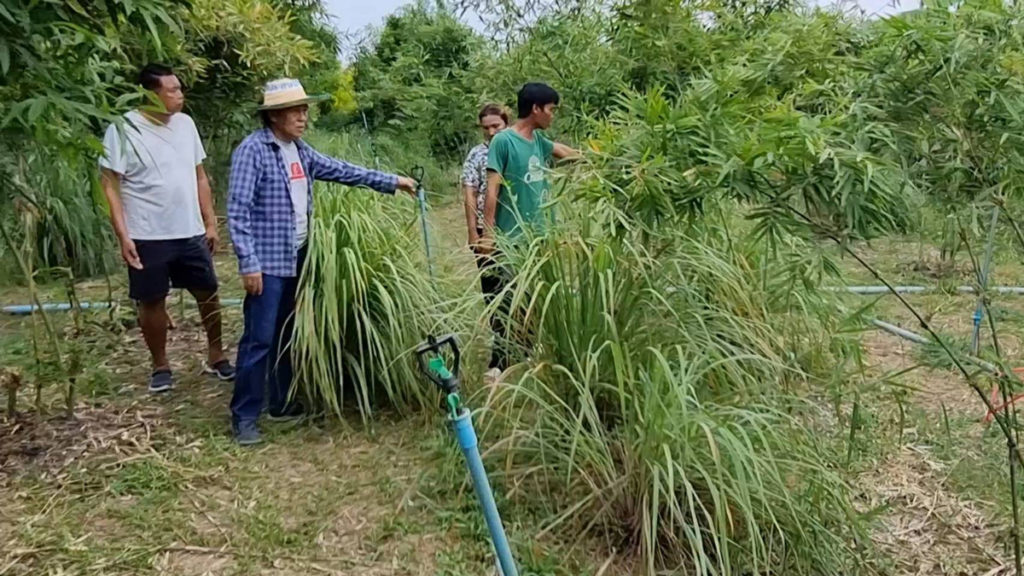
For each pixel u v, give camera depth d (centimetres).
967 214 202
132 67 392
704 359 245
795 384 288
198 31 579
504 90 702
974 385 206
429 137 1220
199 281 368
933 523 268
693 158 204
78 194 525
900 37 187
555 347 271
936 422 331
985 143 184
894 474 295
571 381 267
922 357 258
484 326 289
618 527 247
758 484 214
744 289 284
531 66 650
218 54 636
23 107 216
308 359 328
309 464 300
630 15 505
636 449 240
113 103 311
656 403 228
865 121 192
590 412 245
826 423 294
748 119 204
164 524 258
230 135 759
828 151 174
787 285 294
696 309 261
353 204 350
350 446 314
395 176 354
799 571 229
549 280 270
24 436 315
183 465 296
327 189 352
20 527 254
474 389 325
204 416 338
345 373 341
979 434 322
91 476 286
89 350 404
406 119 1310
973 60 180
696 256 273
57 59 246
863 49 222
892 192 182
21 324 440
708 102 215
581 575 232
